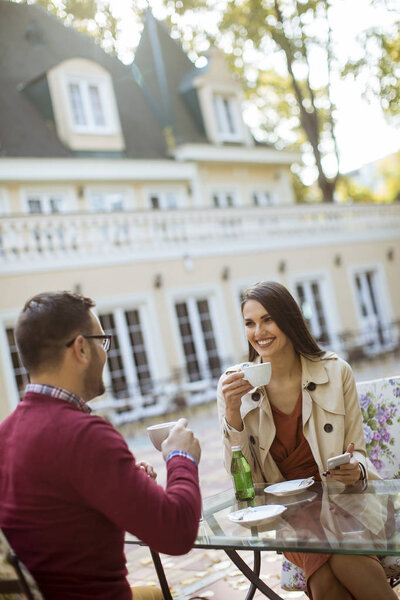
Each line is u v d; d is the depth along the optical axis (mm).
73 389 2041
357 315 20797
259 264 18578
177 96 21906
